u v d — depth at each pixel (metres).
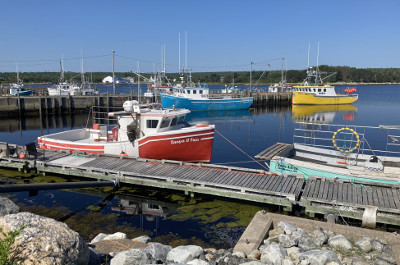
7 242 4.01
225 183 11.25
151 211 10.80
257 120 37.97
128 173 12.38
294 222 7.80
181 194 12.05
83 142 16.00
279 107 55.19
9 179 13.69
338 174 11.38
